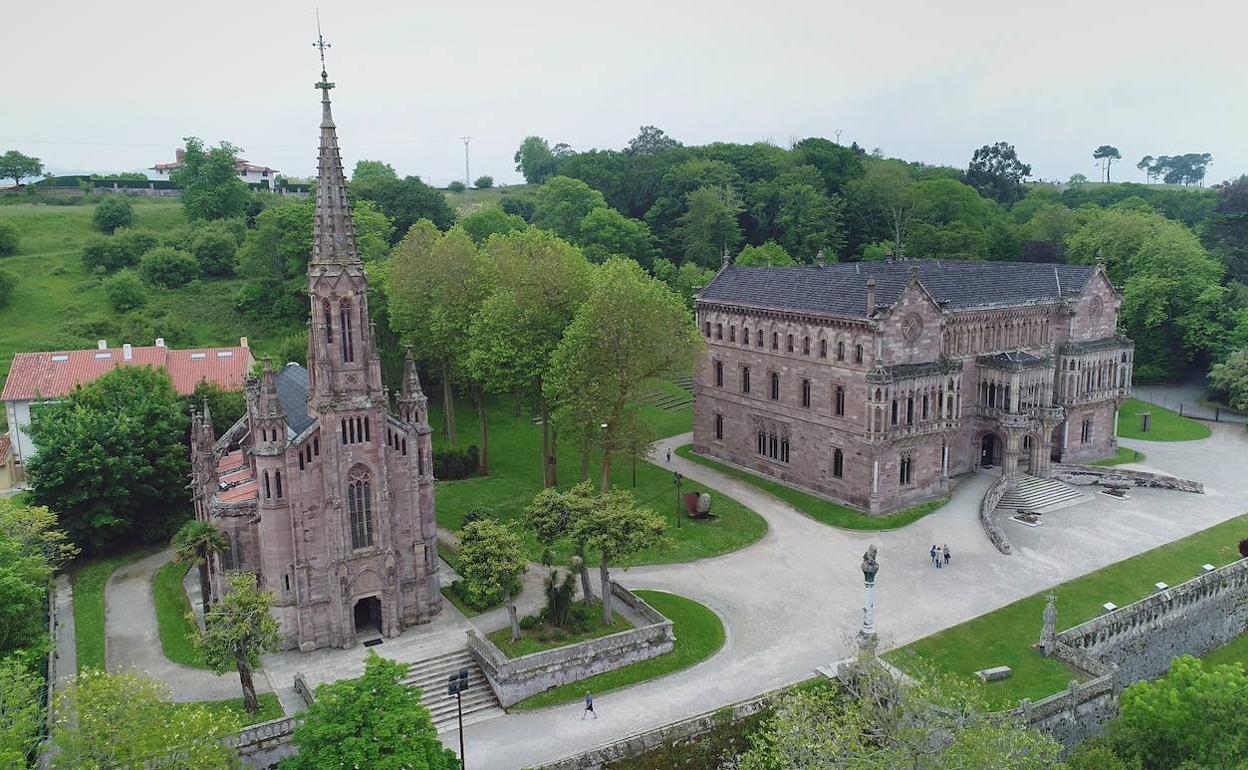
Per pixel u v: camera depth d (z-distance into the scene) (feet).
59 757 121.90
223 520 195.83
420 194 536.83
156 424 261.03
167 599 225.35
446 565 237.66
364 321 188.34
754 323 311.88
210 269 481.46
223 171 545.85
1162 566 240.32
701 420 342.64
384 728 126.41
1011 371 292.40
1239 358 389.80
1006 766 120.26
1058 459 327.47
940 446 286.87
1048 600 195.72
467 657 189.78
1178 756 142.20
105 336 407.03
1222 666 150.10
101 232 528.63
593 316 248.11
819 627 205.16
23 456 311.27
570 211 551.59
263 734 155.84
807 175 585.22
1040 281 329.93
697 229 537.24
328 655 189.98
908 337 272.51
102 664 191.93
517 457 328.90
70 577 241.14
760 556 246.68
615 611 208.64
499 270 296.10
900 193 588.91
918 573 234.17
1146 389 458.50
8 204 567.59
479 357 271.69
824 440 288.92
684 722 161.79
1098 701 180.34
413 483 198.70
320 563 190.90
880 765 122.83
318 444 187.21
